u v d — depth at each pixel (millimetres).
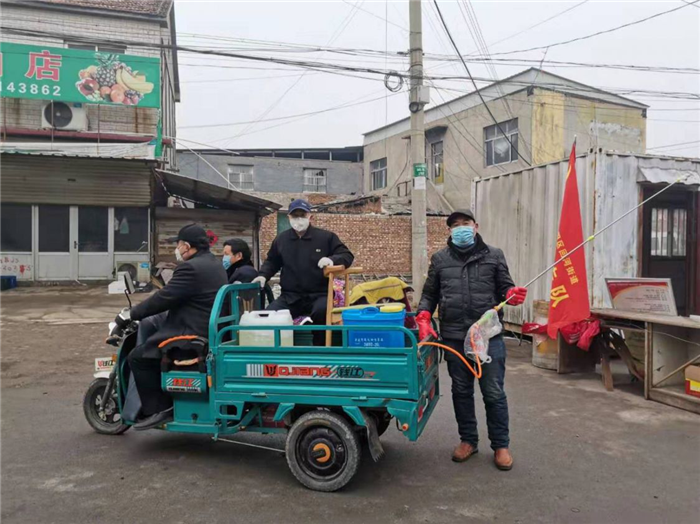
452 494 3516
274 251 4785
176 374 3906
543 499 3441
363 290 4848
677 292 9078
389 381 3482
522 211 8531
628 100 24703
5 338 8211
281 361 3686
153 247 16297
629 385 6184
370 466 3979
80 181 15047
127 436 4586
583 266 6070
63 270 15211
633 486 3619
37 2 16109
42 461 4035
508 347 8414
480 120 24906
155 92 15688
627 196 7434
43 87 14758
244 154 33094
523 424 4863
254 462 4059
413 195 11047
